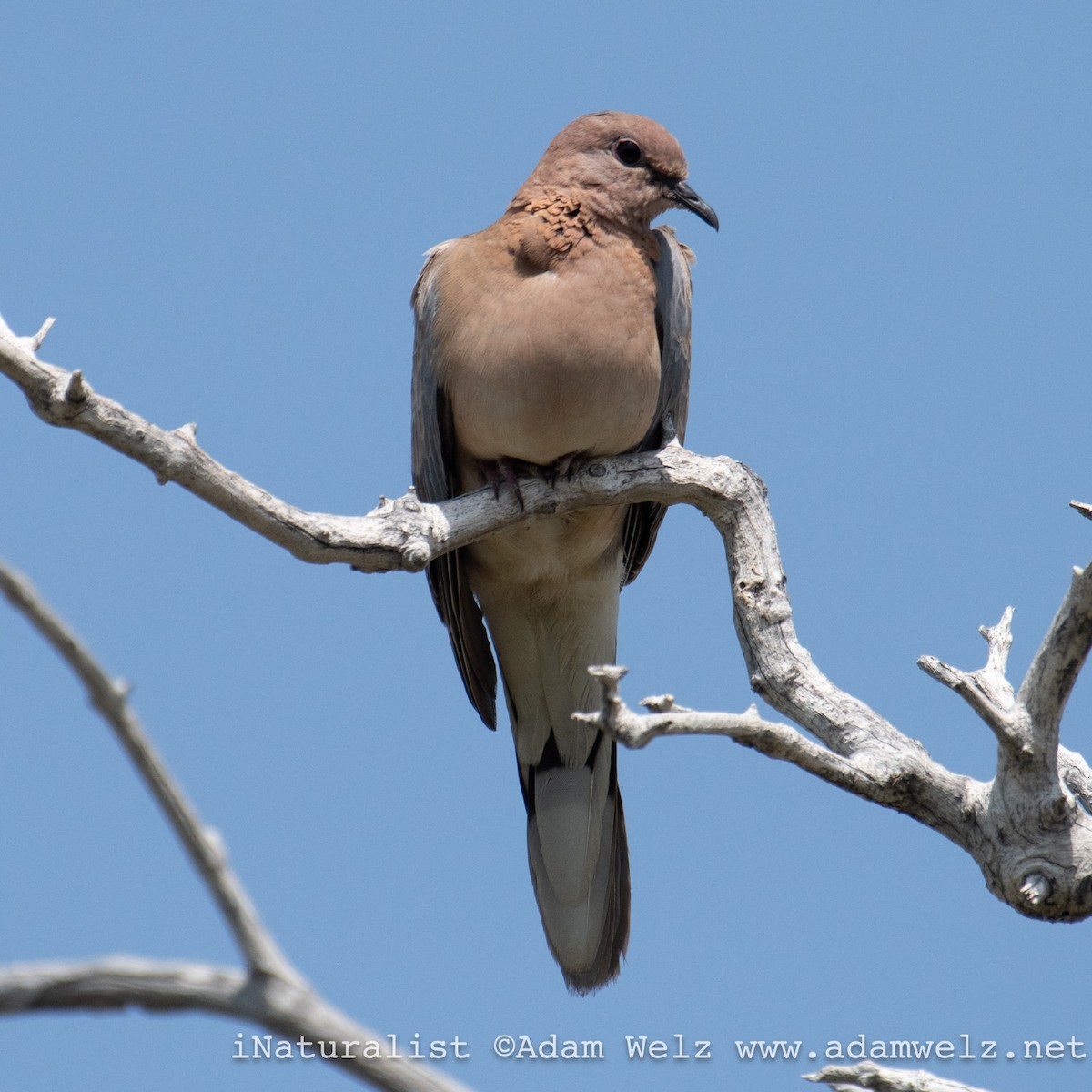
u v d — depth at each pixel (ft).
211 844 13.57
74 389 25.34
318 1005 13.60
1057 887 26.73
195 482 27.12
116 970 13.48
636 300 34.42
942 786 27.78
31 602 13.19
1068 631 25.63
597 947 37.11
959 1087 23.32
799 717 30.66
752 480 33.55
